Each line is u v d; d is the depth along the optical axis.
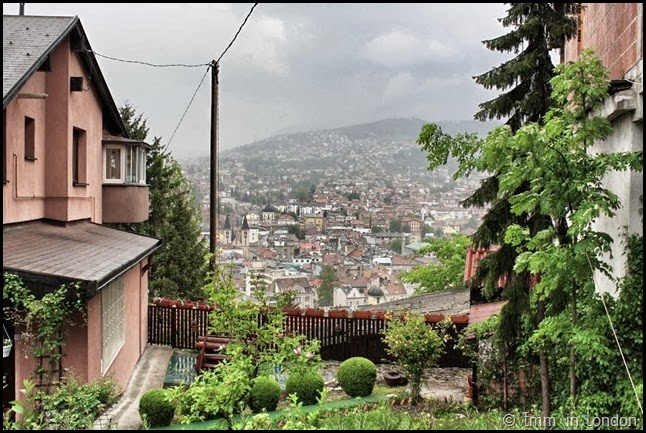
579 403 7.63
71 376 8.55
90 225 14.88
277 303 9.85
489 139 7.28
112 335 11.59
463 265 25.66
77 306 8.45
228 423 7.51
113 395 9.85
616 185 8.45
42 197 12.79
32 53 11.19
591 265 6.90
